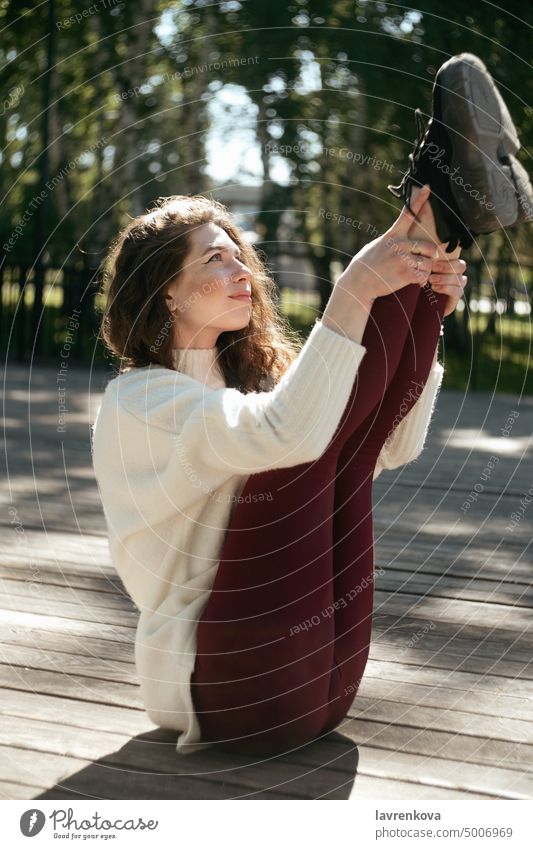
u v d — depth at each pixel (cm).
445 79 124
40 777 136
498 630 208
